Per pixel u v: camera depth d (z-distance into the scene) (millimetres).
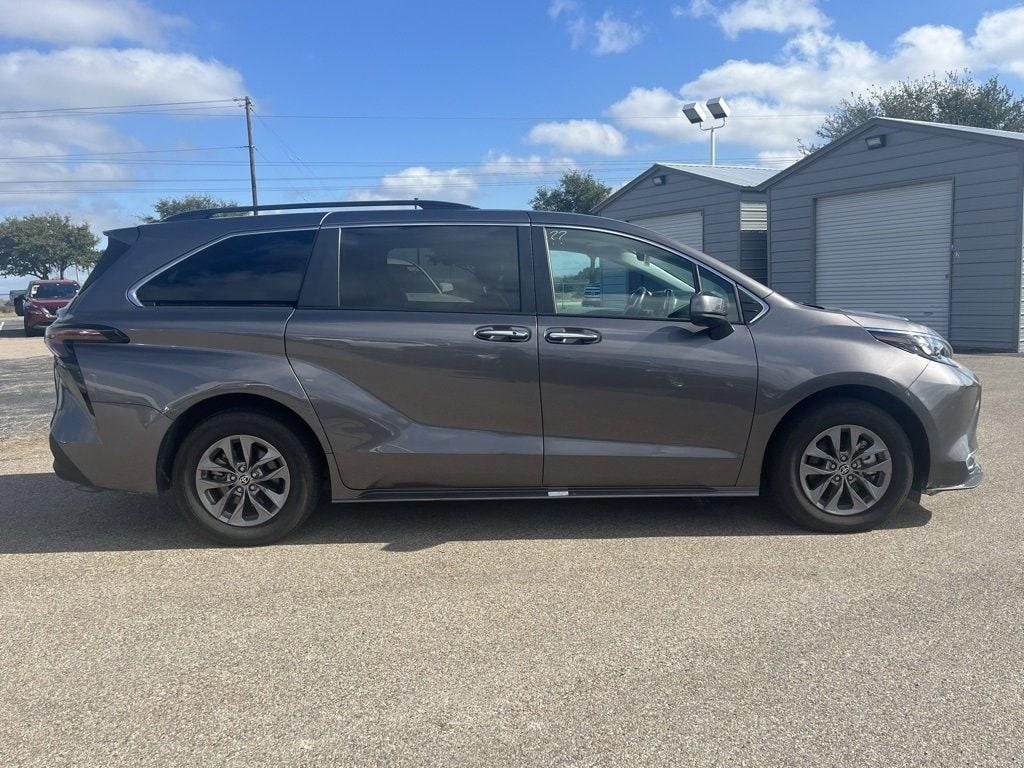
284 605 3471
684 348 4113
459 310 4164
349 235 4281
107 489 4180
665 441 4168
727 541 4188
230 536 4207
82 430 4117
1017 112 32938
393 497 4219
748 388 4105
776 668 2852
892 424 4160
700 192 20719
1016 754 2340
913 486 4355
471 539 4301
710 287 4246
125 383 4070
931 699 2633
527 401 4109
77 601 3549
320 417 4070
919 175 14961
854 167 16266
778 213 18141
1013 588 3502
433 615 3348
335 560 4016
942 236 14734
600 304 4215
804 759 2332
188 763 2357
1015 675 2775
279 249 4281
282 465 4180
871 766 2297
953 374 4207
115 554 4156
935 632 3104
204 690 2768
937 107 34062
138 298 4211
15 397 10086
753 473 4219
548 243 4262
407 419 4129
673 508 4793
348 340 4082
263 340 4090
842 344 4152
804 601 3414
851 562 3852
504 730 2504
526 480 4191
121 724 2566
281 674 2873
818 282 17422
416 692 2736
